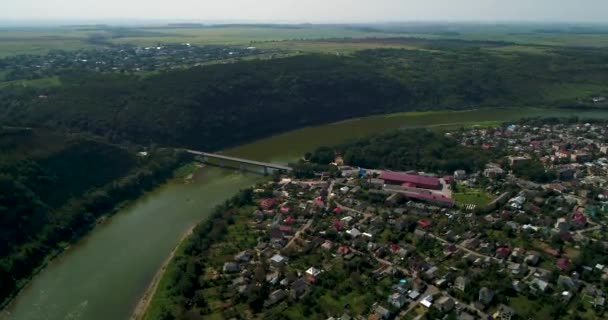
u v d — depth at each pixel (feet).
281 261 427.33
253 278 404.36
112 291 420.77
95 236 525.34
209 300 382.63
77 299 409.69
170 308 378.53
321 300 377.71
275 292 381.60
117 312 391.24
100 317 385.29
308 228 494.59
